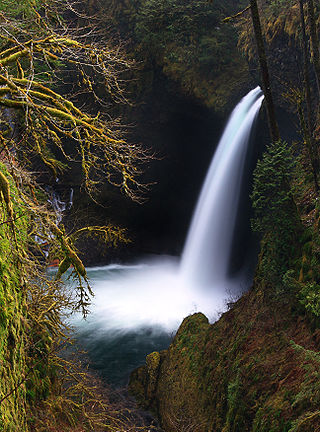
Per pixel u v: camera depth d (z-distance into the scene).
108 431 9.06
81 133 6.28
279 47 17.39
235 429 7.98
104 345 16.88
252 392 8.02
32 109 5.59
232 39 23.56
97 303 20.70
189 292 23.05
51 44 6.23
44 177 17.41
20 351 6.23
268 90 9.84
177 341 12.16
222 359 9.80
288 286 8.84
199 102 22.75
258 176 9.62
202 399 9.87
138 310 20.28
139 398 12.41
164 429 10.74
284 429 6.64
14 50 5.98
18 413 5.62
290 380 7.39
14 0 7.91
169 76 22.94
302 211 10.64
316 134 12.30
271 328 8.98
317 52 10.95
